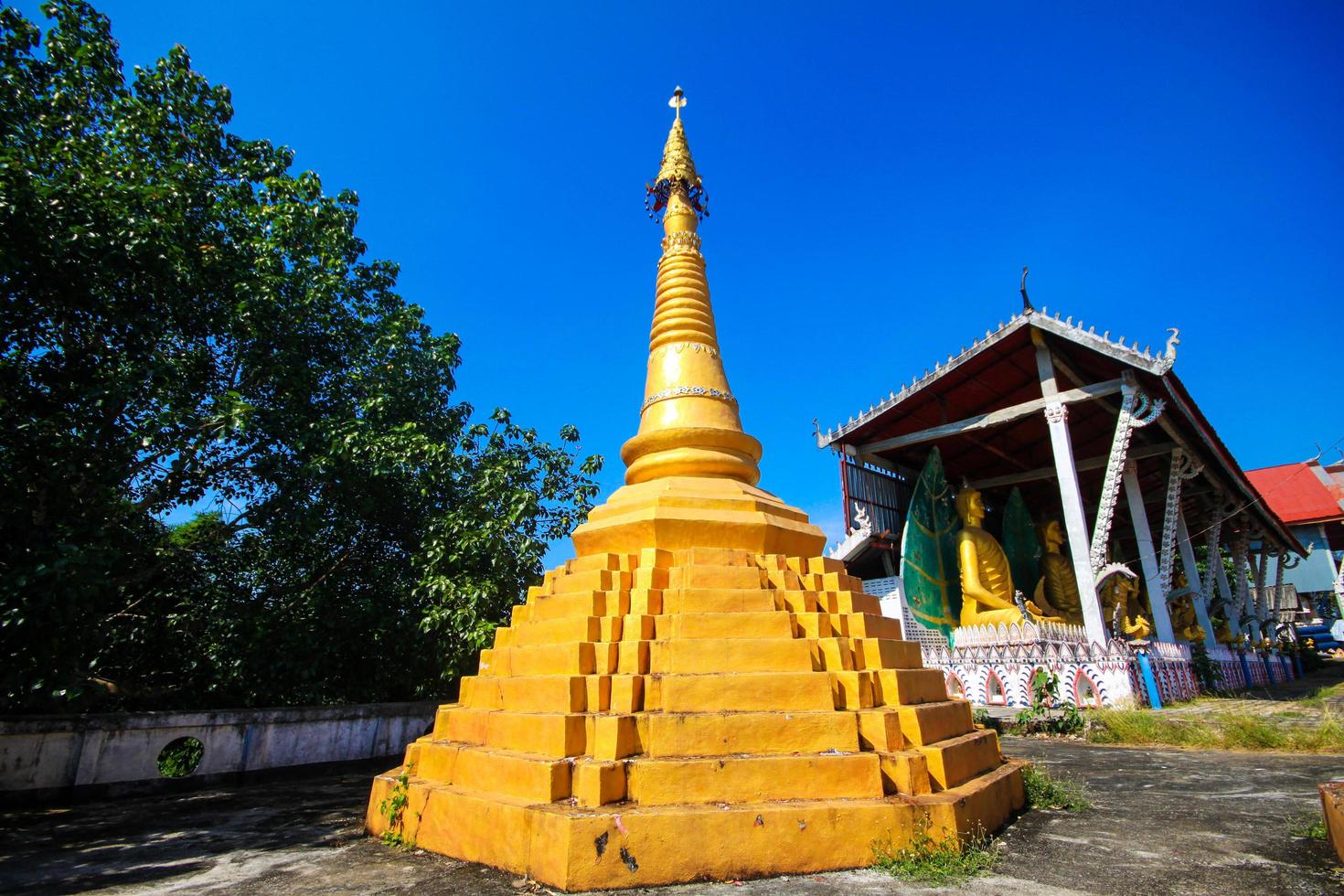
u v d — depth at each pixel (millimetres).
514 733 6867
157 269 10617
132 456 10680
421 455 13609
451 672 13078
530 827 5645
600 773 5750
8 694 9648
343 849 6875
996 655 19234
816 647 7102
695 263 11031
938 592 21844
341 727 12641
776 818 5617
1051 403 19672
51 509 10094
